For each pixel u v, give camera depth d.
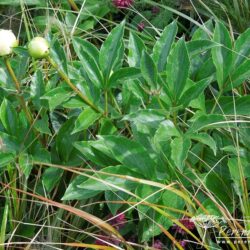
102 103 0.94
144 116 0.85
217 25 0.94
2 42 0.85
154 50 0.94
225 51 0.93
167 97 0.88
